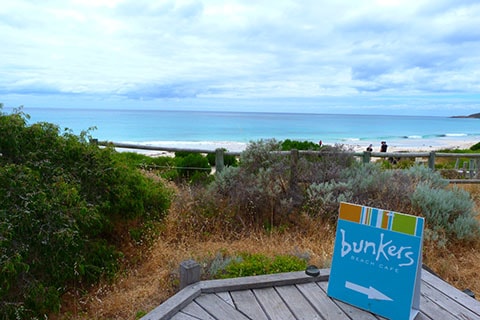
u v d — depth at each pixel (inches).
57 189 108.7
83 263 116.9
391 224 73.3
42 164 115.3
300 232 165.2
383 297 71.2
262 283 82.5
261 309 73.3
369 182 183.5
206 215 172.6
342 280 77.2
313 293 80.2
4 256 89.5
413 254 69.7
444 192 177.3
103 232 143.4
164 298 112.4
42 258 103.2
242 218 174.9
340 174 194.2
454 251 153.5
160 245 146.1
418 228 70.1
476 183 267.1
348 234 78.6
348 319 69.7
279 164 185.0
